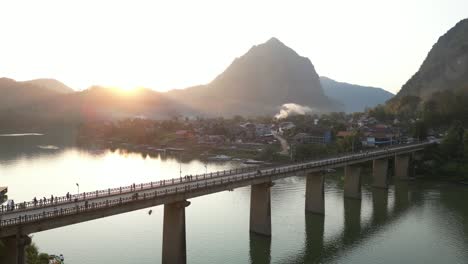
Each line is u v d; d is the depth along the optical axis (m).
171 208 81.50
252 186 107.50
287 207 136.38
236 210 130.25
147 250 92.25
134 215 121.38
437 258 93.19
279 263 88.88
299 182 180.50
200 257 90.38
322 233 110.31
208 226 112.88
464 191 165.38
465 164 192.50
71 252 90.81
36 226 59.41
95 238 100.50
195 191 84.56
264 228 105.19
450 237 107.81
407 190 167.38
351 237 107.38
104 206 67.75
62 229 107.38
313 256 93.69
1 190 144.75
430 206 140.12
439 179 191.12
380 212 132.50
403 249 99.00
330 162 132.88
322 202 126.94
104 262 85.06
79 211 64.25
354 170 149.25
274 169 115.31
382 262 90.81
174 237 81.19
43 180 182.75
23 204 67.12
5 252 57.56
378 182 171.12
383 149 182.12
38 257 73.88
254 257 91.56
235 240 102.00
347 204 142.75
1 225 55.16
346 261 91.25
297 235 108.00
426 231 112.81
